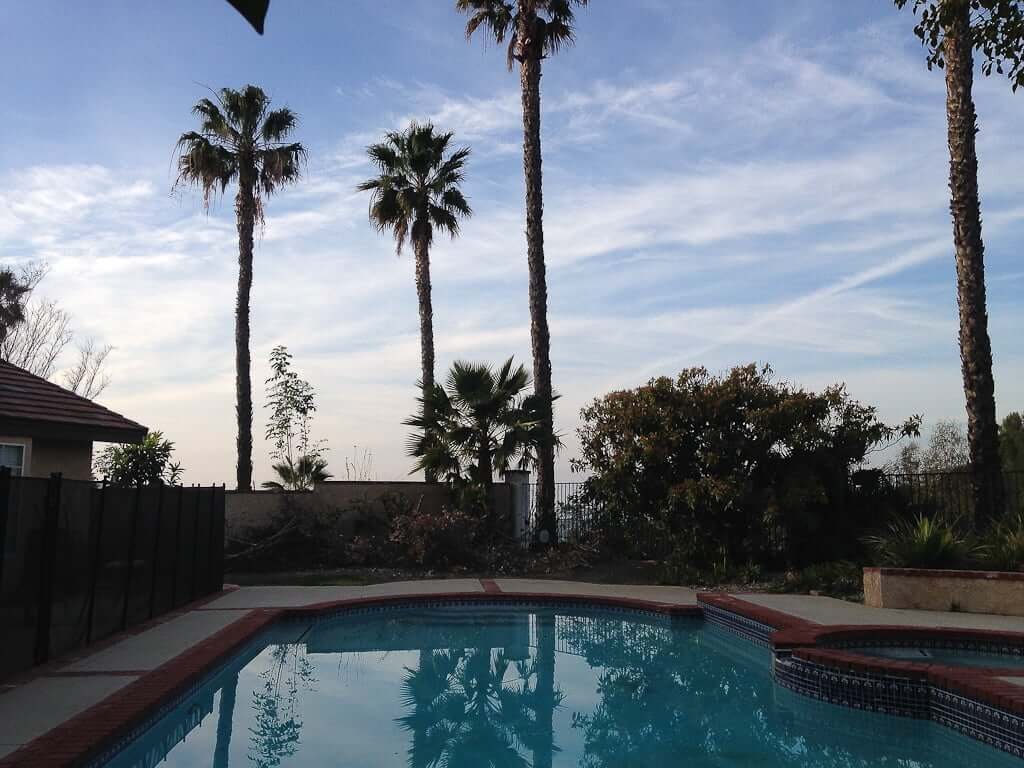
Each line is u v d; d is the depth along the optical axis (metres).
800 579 14.68
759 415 15.97
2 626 7.40
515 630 12.69
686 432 16.80
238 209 25.11
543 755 6.83
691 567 16.55
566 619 13.62
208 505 14.18
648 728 7.64
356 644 11.52
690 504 15.88
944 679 7.35
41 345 34.00
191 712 7.94
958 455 28.41
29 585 7.91
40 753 5.36
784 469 16.28
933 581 12.05
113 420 14.59
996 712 6.53
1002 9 9.14
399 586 15.69
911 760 6.70
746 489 15.80
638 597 14.30
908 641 10.09
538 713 8.14
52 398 13.99
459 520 18.27
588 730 7.57
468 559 18.22
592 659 10.68
